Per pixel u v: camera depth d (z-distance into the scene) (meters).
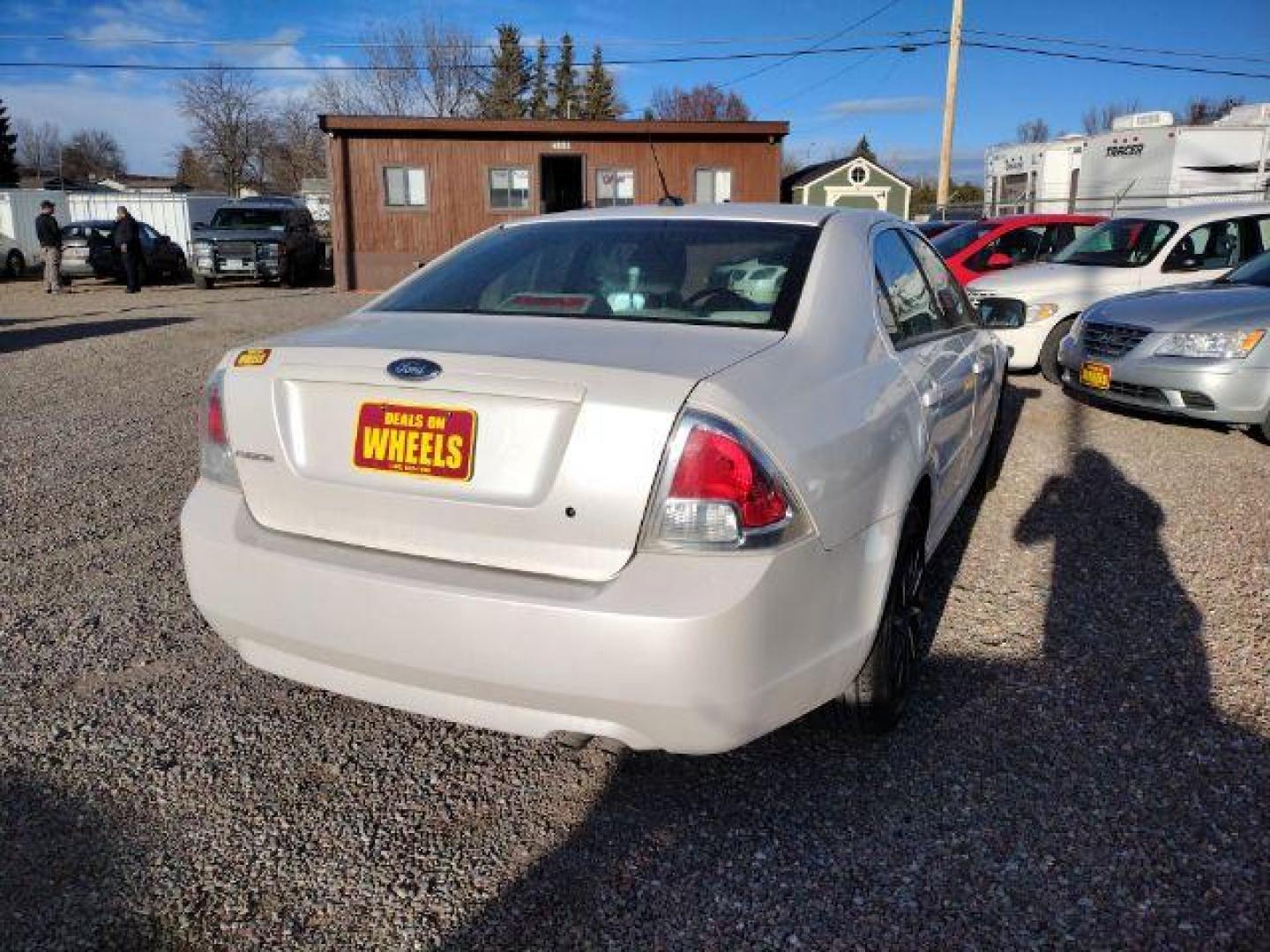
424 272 3.16
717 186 22.58
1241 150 18.39
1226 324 6.20
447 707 2.22
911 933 2.11
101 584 3.93
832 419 2.28
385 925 2.14
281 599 2.28
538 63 63.50
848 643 2.33
